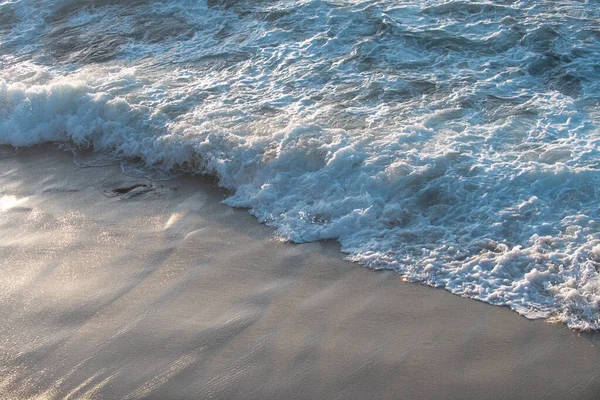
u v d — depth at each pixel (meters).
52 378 4.66
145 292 5.52
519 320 4.96
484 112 7.54
